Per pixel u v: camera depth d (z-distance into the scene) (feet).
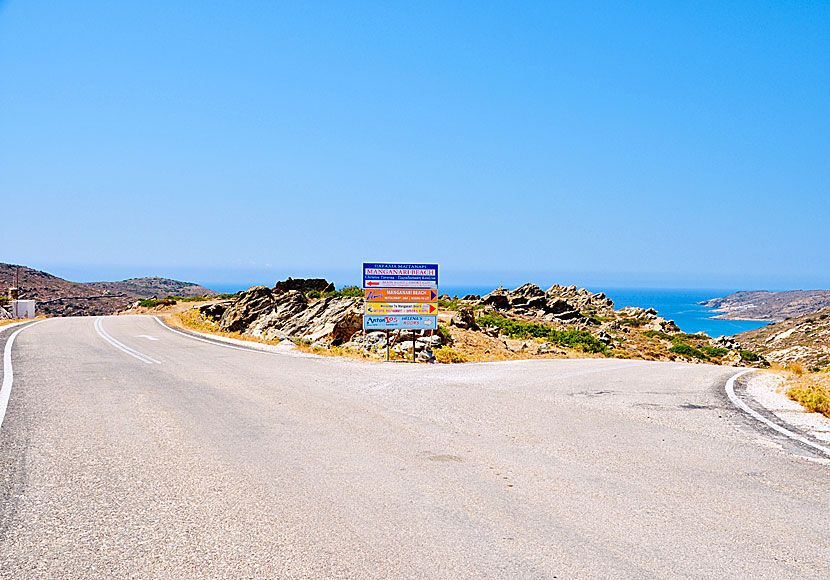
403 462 21.71
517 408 33.37
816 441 26.61
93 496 17.46
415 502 17.38
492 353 86.63
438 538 14.80
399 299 65.21
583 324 178.70
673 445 25.32
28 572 12.76
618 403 36.17
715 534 15.44
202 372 46.37
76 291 440.86
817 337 223.30
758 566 13.62
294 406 32.24
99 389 36.63
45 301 372.58
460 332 95.09
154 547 14.06
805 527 16.07
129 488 18.19
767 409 35.24
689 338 181.78
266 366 51.67
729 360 143.64
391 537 14.82
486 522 15.93
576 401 36.55
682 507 17.44
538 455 23.13
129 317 143.54
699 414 32.91
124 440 24.02
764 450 24.68
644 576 13.01
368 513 16.43
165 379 41.78
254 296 131.34
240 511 16.42
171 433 25.36
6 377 41.39
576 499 17.97
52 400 32.58
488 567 13.28
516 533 15.23
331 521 15.81
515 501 17.66
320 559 13.53
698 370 61.82
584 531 15.46
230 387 38.65
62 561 13.30
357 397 35.65
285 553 13.82
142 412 29.66
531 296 188.44
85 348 64.69
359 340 82.17
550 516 16.48
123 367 48.32
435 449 23.71
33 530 14.96
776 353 220.43
